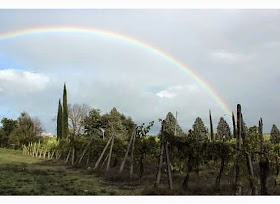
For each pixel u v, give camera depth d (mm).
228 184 16625
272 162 20000
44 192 14805
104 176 22688
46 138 79938
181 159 17500
